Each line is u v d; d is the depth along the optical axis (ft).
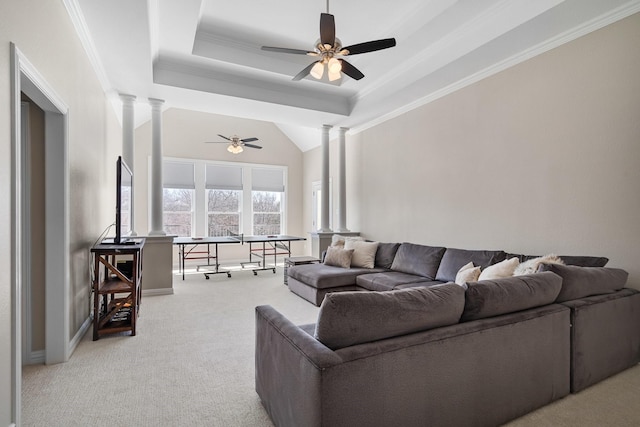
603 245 8.78
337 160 22.48
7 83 5.14
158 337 9.66
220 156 25.40
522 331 5.59
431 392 4.66
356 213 20.11
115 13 8.82
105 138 14.01
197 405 6.18
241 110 16.69
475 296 5.37
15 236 5.29
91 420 5.71
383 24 11.60
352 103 17.30
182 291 15.52
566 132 9.57
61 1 7.79
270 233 27.48
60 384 6.94
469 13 9.84
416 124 15.35
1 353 4.93
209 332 10.08
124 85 13.47
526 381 5.66
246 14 11.27
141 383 7.00
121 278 10.24
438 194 14.15
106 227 14.74
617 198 8.50
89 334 9.94
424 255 12.91
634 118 8.18
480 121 12.23
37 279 8.04
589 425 5.53
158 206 15.02
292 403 4.61
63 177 8.11
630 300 7.47
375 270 14.23
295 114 17.40
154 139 15.03
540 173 10.25
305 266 15.25
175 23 10.62
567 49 9.53
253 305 13.09
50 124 8.01
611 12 8.50
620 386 6.74
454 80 13.05
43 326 8.06
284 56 14.26
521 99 10.80
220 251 25.39
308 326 6.39
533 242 10.44
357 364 4.10
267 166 27.20
